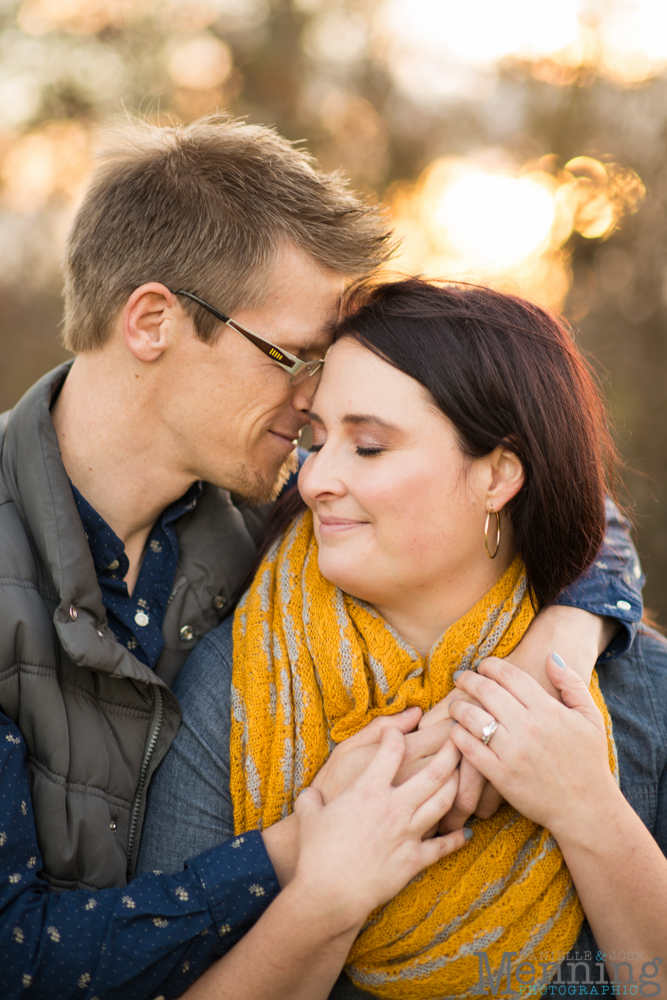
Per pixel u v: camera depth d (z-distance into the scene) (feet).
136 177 4.99
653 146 17.52
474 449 4.22
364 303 4.60
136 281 4.83
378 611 4.65
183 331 4.83
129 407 4.93
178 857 4.48
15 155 21.09
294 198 4.88
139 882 4.00
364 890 3.73
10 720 4.16
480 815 4.16
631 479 13.00
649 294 17.15
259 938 3.81
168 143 5.10
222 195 4.81
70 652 4.18
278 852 4.03
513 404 4.26
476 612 4.44
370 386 4.20
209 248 4.74
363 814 3.84
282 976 3.79
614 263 17.63
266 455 5.16
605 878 3.96
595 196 17.48
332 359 4.42
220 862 4.00
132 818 4.56
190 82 22.63
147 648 4.89
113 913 3.85
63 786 4.20
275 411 5.02
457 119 21.27
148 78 22.09
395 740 4.08
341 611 4.57
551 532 4.49
